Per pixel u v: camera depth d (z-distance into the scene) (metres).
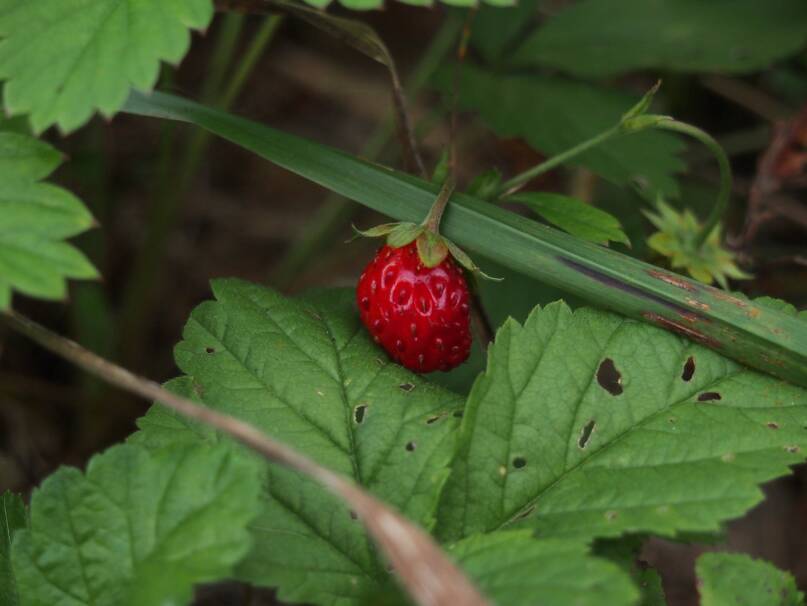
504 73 0.21
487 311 0.18
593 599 0.10
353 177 0.14
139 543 0.11
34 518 0.11
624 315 0.14
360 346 0.14
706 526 0.11
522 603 0.10
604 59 0.21
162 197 0.20
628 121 0.15
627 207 0.21
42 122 0.12
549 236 0.14
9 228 0.12
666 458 0.12
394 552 0.09
